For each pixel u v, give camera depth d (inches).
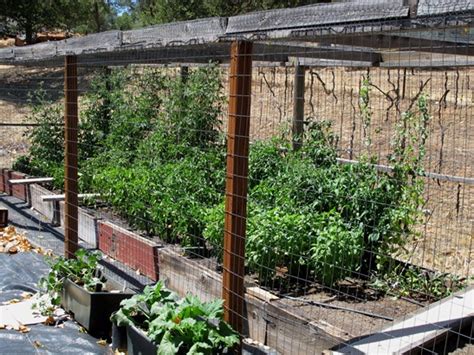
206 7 697.0
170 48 196.5
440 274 228.2
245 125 153.9
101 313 192.4
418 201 229.3
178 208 262.7
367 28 122.9
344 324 190.5
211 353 149.8
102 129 411.5
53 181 374.6
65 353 179.9
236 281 158.6
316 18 134.8
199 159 297.6
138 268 259.6
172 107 342.3
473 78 451.2
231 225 156.9
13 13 990.4
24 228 329.4
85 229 304.2
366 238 228.4
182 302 164.4
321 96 482.9
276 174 283.6
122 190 297.6
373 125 403.5
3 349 179.6
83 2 1019.9
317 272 216.7
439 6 110.3
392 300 214.4
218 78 339.6
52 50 281.1
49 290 216.1
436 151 368.5
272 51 218.5
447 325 177.8
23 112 686.5
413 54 259.0
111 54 269.1
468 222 304.0
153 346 158.4
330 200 242.4
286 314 188.9
